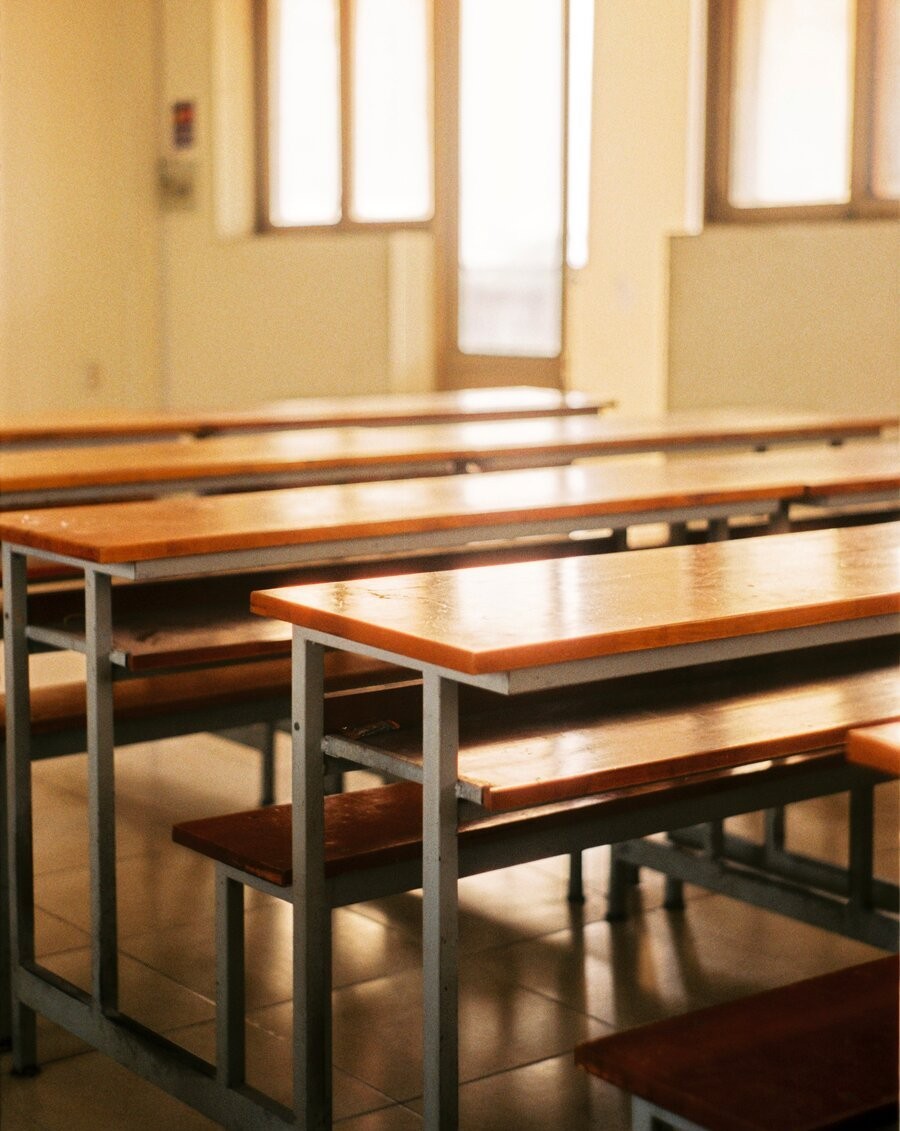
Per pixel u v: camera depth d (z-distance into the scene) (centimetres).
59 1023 241
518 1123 229
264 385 874
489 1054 250
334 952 294
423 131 805
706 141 657
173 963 286
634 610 180
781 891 292
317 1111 199
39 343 932
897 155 612
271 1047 251
